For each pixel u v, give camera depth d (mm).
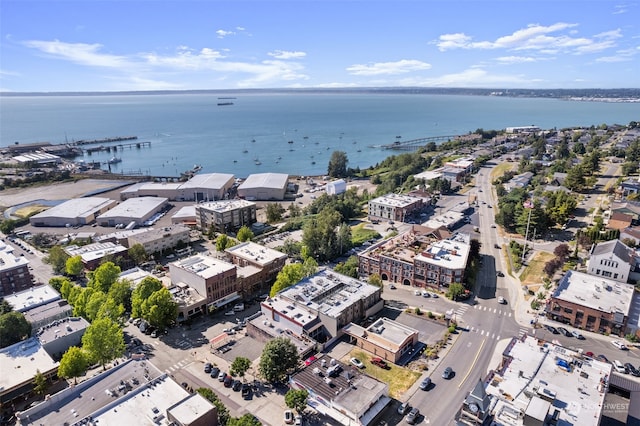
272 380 107375
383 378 110812
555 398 89000
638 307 135125
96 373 116312
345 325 132000
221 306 151750
